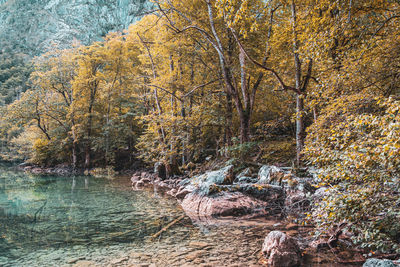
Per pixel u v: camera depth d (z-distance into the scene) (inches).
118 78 1251.8
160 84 669.3
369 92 245.6
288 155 586.2
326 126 239.6
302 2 424.8
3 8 5625.0
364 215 171.8
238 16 265.0
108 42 1211.9
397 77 272.1
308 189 362.6
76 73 1232.8
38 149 1322.6
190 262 189.2
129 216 347.9
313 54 268.7
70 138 1270.9
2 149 1987.0
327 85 257.9
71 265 189.6
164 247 223.1
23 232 280.2
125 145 1217.4
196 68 717.9
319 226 188.2
